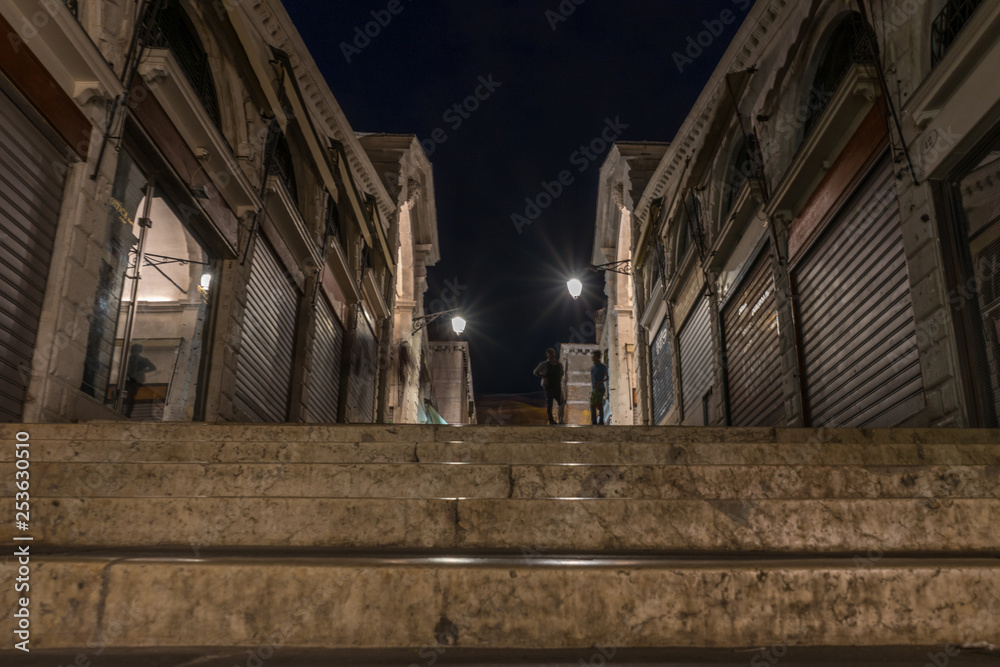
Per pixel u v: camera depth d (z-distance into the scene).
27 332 6.11
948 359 6.29
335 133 15.72
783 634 2.02
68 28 6.16
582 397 34.59
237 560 2.11
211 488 3.18
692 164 13.90
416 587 2.03
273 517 2.69
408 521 2.68
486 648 1.98
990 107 5.89
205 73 9.83
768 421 10.97
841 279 8.67
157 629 1.98
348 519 2.68
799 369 9.72
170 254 9.84
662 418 18.91
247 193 10.16
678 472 3.16
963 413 6.09
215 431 4.61
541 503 2.70
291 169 13.57
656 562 2.19
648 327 20.67
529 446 3.95
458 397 36.31
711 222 13.67
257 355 11.37
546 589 2.04
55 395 6.26
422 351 27.64
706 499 2.71
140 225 8.10
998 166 6.08
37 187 6.24
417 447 3.95
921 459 3.94
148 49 7.57
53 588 2.00
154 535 2.65
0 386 5.74
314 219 13.75
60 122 6.43
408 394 23.64
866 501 2.68
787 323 10.09
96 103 6.94
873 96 7.77
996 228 6.09
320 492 3.19
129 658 1.84
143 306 9.80
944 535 2.63
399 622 2.00
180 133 8.63
